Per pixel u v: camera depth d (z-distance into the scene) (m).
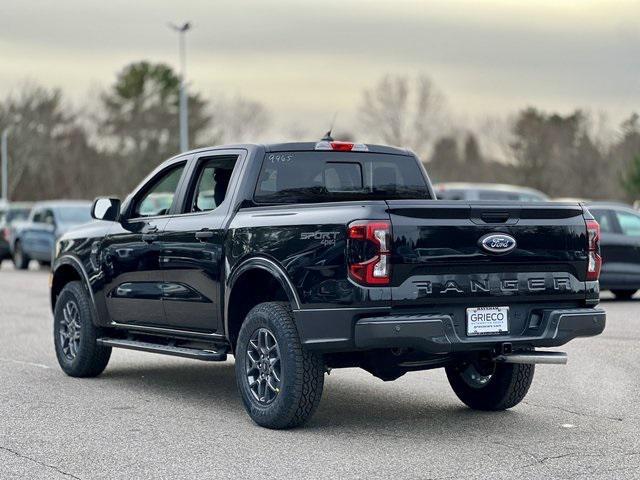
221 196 9.62
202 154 9.92
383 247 7.79
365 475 7.11
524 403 9.80
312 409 8.39
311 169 9.52
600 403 9.77
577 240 8.48
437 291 7.94
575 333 8.38
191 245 9.48
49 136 77.94
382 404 9.77
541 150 70.88
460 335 8.05
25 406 9.68
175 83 82.88
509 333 8.24
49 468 7.36
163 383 11.05
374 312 7.82
